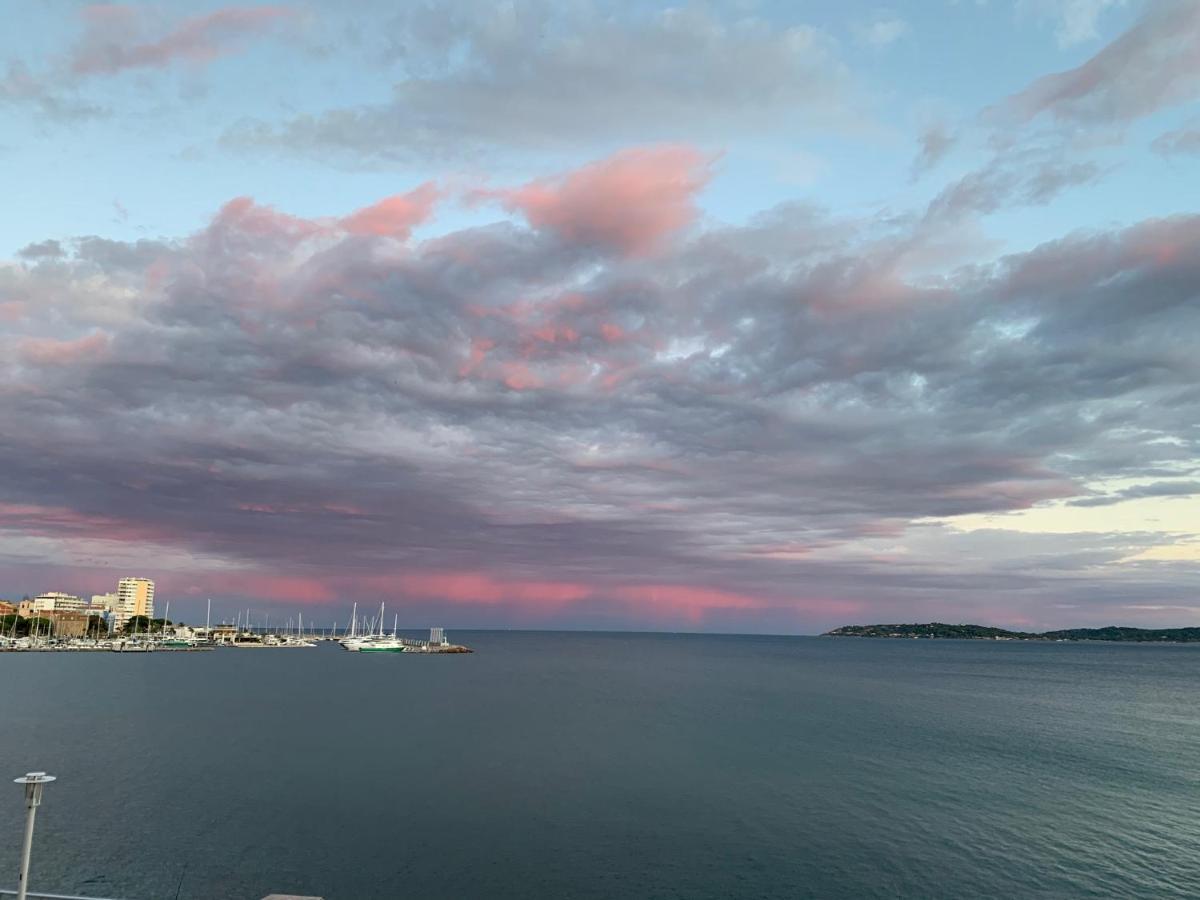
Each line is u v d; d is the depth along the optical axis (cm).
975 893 4247
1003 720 11425
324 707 11519
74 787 6184
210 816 5394
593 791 6256
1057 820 5628
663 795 6162
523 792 6188
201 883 4228
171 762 7188
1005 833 5291
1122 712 12938
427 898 4097
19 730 9044
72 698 12425
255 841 4888
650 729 9588
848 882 4378
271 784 6338
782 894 4203
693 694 14612
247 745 8112
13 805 5634
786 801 6044
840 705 12950
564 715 10888
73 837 4916
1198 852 4938
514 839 5006
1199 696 16200
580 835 5106
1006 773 7294
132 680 16000
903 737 9381
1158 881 4431
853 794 6319
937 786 6669
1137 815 5791
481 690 14850
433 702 12412
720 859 4700
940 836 5206
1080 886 4350
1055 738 9669
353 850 4762
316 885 4228
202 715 10444
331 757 7488
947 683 18788
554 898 4119
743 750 8212
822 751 8244
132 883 4200
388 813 5528
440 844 4888
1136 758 8288
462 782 6494
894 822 5512
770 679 19262
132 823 5216
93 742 8256
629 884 4309
